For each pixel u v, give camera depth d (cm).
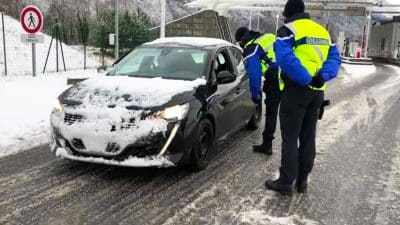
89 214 429
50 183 507
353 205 476
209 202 468
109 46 2389
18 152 622
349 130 852
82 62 2050
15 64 1720
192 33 2786
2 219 411
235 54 748
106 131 493
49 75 1515
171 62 639
